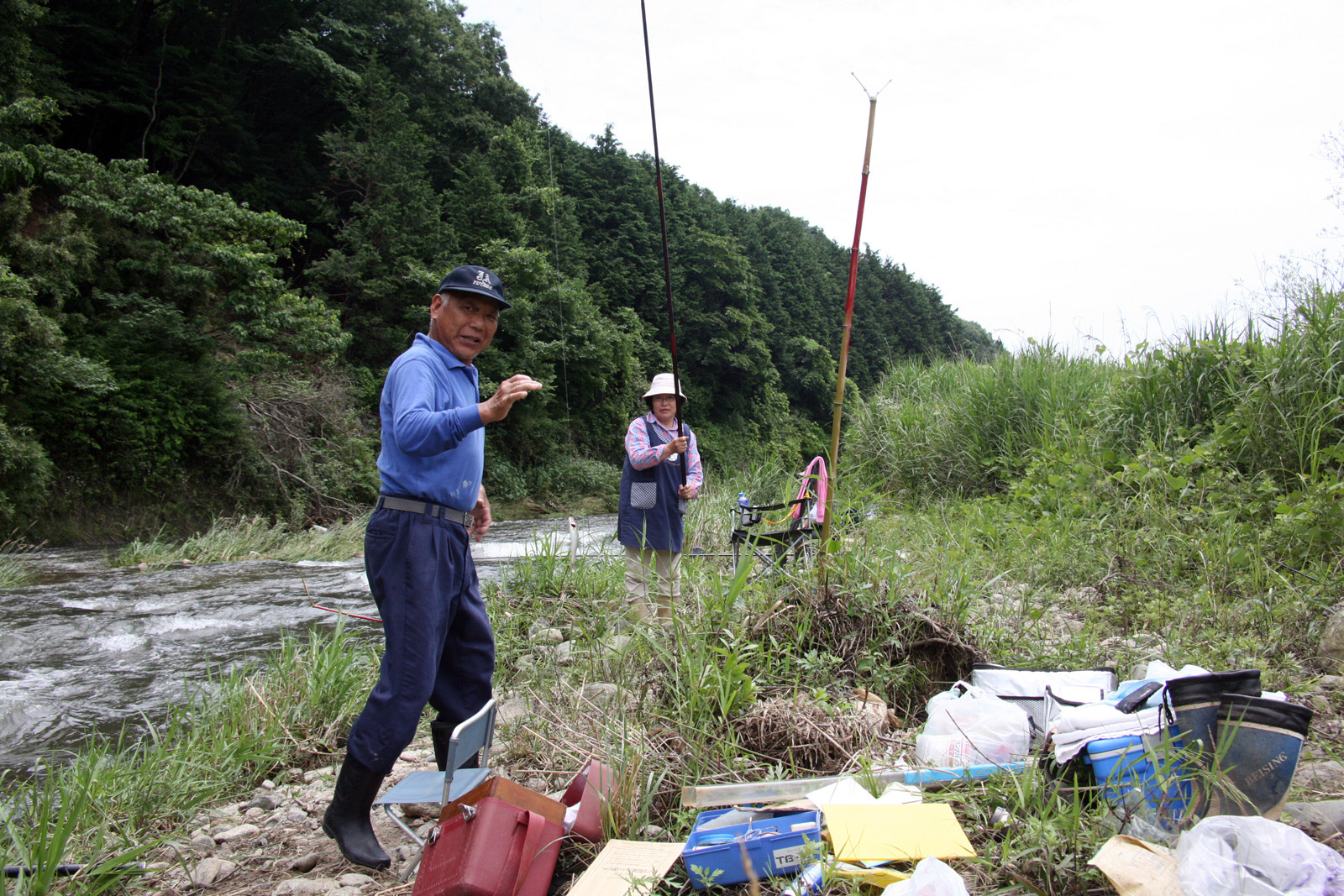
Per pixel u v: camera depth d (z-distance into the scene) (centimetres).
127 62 2820
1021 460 811
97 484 1659
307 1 3622
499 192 3609
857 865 183
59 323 1762
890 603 335
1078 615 427
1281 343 569
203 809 292
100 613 760
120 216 1950
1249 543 431
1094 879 179
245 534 1377
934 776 231
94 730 444
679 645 300
